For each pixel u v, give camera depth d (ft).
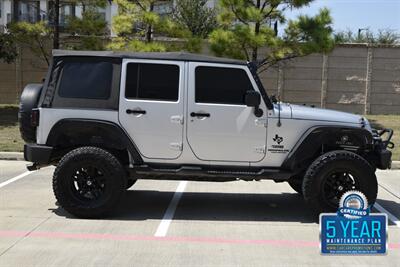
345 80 73.36
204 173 22.24
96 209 21.83
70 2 65.36
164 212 23.68
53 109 22.06
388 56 72.74
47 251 17.94
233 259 17.51
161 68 22.25
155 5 63.41
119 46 58.29
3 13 121.19
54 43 61.77
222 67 22.29
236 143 22.26
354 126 22.49
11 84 73.77
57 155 22.95
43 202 24.97
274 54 55.31
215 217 23.03
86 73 22.30
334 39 55.62
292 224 22.09
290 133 22.29
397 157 39.34
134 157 22.17
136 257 17.49
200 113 22.08
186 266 16.72
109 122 22.07
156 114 22.06
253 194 28.12
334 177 22.26
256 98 21.59
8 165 36.06
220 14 56.29
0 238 19.30
